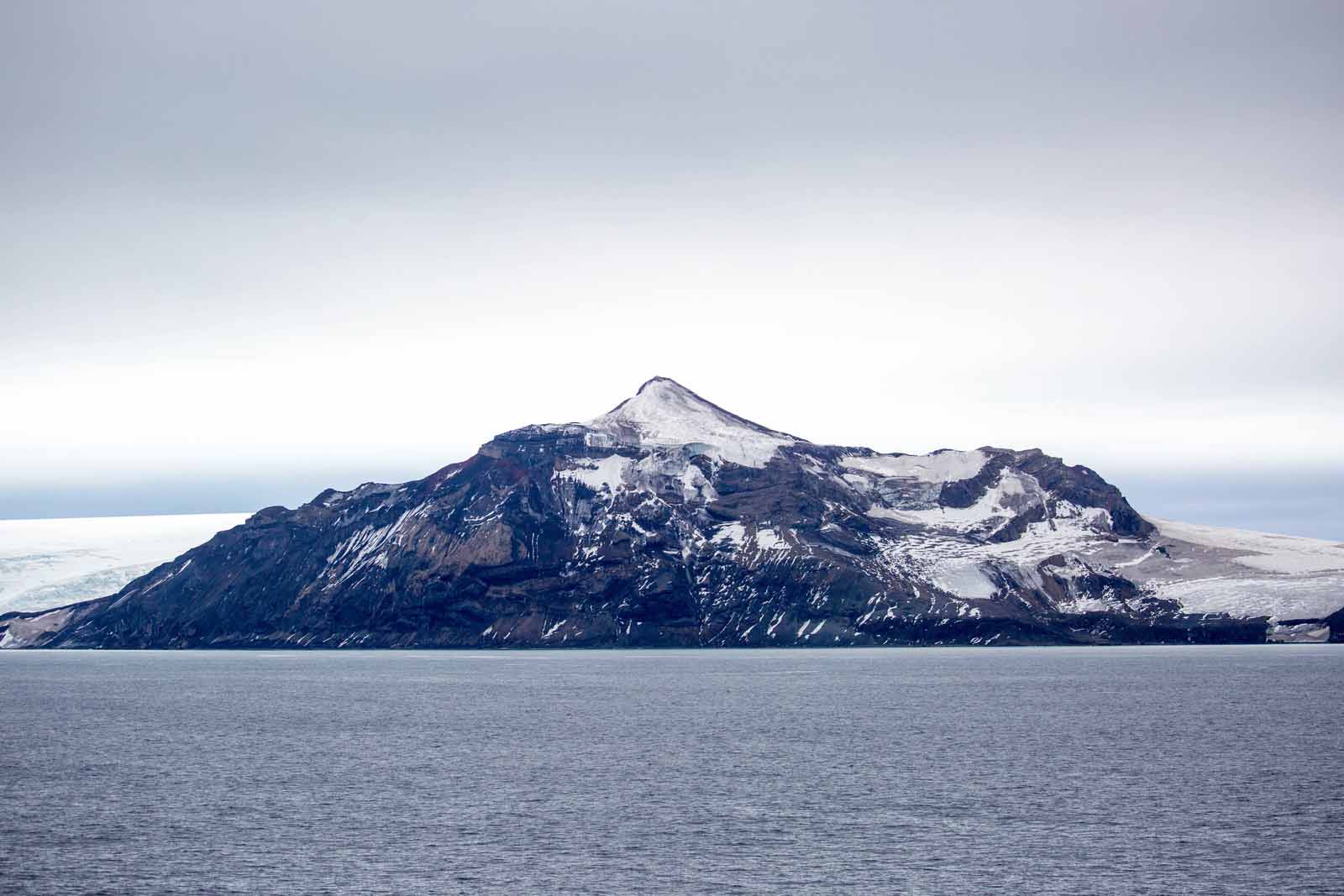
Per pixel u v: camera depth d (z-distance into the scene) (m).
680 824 162.75
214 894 133.12
